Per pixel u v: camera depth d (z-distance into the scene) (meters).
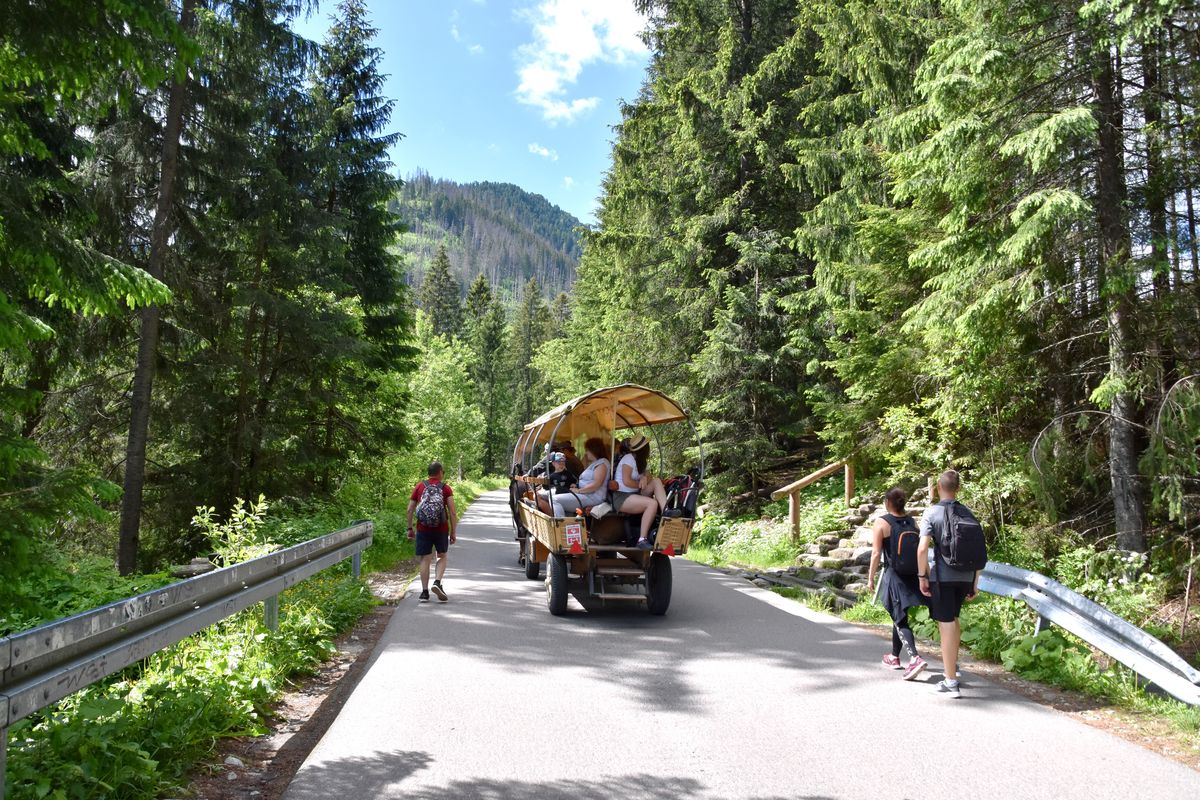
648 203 22.52
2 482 5.07
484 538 20.48
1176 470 9.07
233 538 10.16
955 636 6.38
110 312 5.86
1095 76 9.41
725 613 9.87
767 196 21.11
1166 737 5.46
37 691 3.83
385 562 15.09
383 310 22.77
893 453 14.38
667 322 22.45
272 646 7.05
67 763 4.12
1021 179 10.05
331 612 8.94
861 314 14.48
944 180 10.30
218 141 15.74
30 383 14.49
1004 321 10.11
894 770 4.70
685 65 23.78
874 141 15.23
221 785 4.56
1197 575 9.20
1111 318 9.64
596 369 32.66
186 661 6.24
